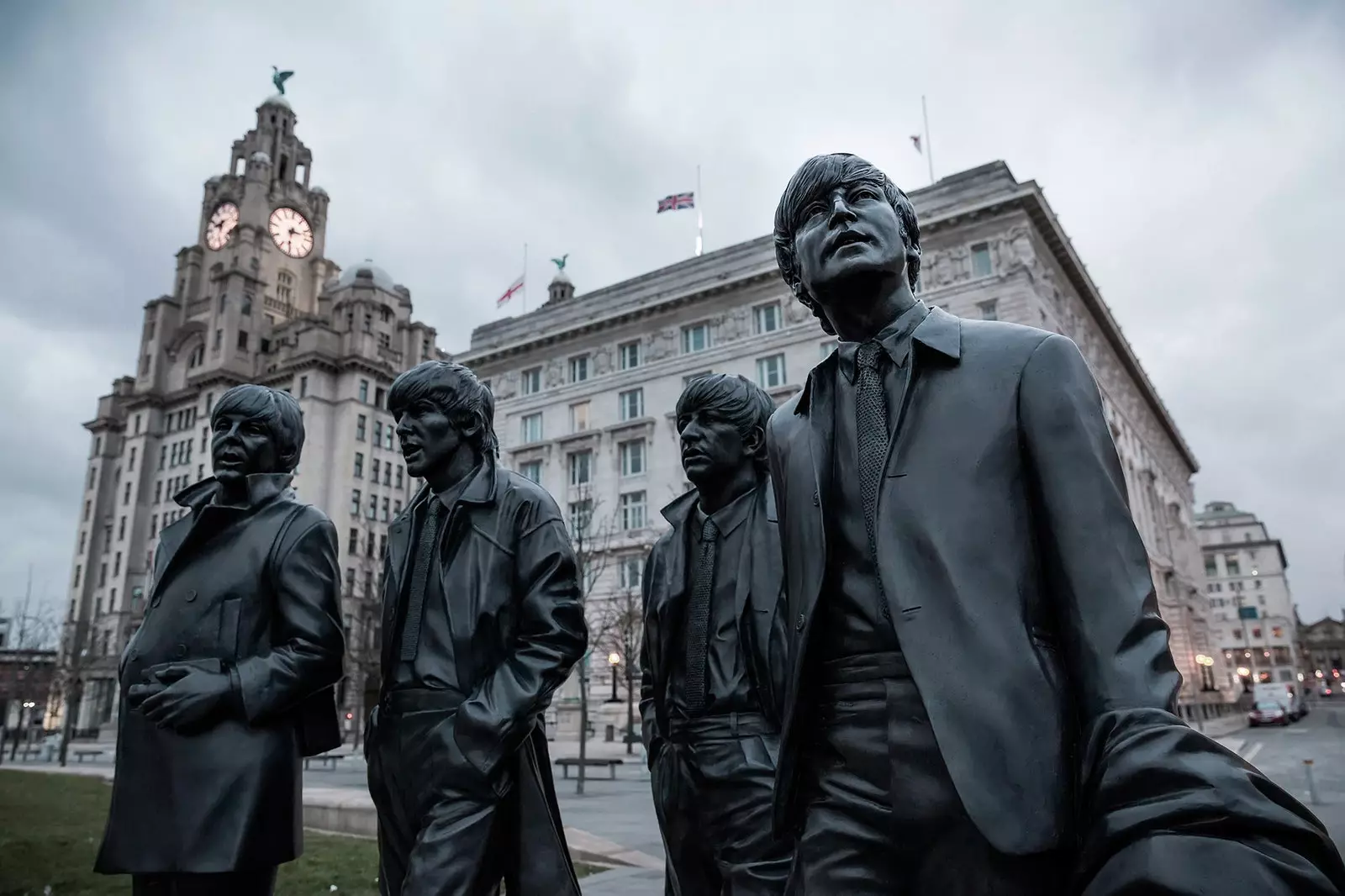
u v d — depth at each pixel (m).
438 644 3.05
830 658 1.69
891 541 1.53
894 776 1.51
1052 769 1.29
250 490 3.47
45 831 9.62
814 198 1.84
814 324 38.22
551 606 3.11
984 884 1.37
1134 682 1.25
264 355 73.75
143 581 72.00
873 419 1.72
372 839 9.17
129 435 77.19
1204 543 122.00
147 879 3.06
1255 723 45.00
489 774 2.82
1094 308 42.59
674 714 3.37
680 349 42.50
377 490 65.88
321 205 89.88
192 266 81.81
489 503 3.23
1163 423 61.91
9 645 59.28
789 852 2.96
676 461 40.91
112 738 58.19
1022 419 1.53
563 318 47.78
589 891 6.42
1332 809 11.16
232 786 3.03
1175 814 1.04
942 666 1.40
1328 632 127.88
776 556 3.19
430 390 3.25
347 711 43.12
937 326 1.69
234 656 3.25
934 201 35.47
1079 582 1.37
